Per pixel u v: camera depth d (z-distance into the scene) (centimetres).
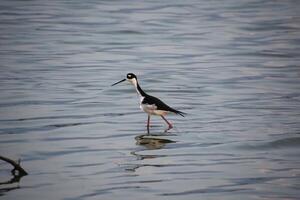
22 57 2933
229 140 1681
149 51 3120
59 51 3092
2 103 2095
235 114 1967
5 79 2478
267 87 2369
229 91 2308
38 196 1294
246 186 1356
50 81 2456
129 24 3866
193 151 1589
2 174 1415
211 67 2752
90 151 1588
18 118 1906
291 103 2114
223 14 4228
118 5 4616
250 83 2441
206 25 3847
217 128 1800
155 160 1518
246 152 1587
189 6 4572
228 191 1327
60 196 1295
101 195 1301
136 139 1695
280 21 3950
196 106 2080
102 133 1753
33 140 1683
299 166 1485
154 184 1362
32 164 1488
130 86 2397
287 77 2545
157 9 4438
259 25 3822
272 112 1994
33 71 2639
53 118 1914
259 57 2973
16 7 4447
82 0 4838
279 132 1752
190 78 2536
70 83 2430
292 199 1287
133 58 2953
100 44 3291
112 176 1409
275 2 4719
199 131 1770
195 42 3353
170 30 3697
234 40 3400
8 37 3434
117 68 2727
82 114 1969
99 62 2853
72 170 1448
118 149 1605
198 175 1419
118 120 1898
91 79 2505
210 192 1322
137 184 1362
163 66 2775
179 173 1430
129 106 2083
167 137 1712
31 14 4184
